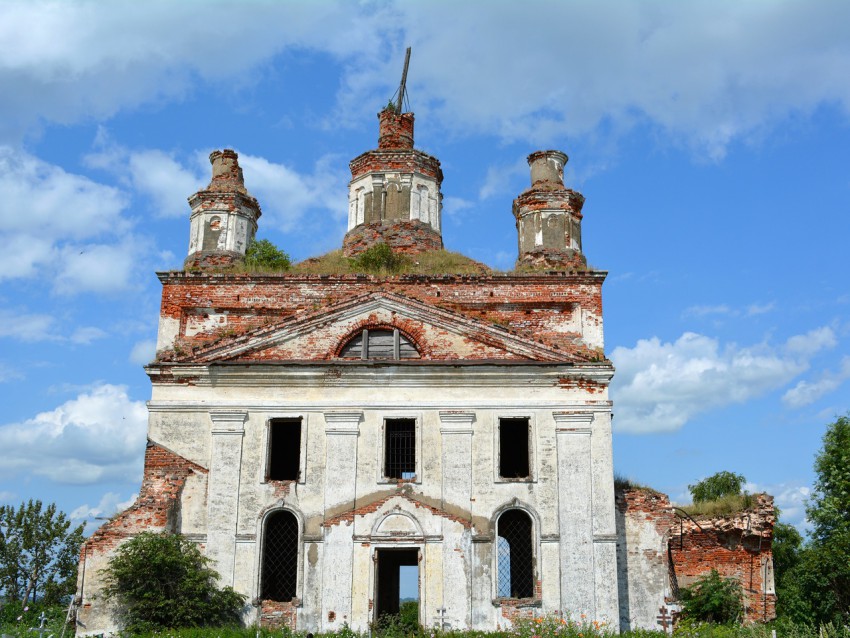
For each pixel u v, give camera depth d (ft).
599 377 72.90
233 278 77.56
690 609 76.33
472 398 72.43
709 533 82.89
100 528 68.18
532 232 85.30
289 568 70.85
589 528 69.05
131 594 64.28
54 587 124.57
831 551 74.69
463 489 70.08
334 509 69.62
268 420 72.08
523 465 82.74
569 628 61.26
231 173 90.38
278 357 74.43
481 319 75.31
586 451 70.95
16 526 128.47
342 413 71.82
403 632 63.67
